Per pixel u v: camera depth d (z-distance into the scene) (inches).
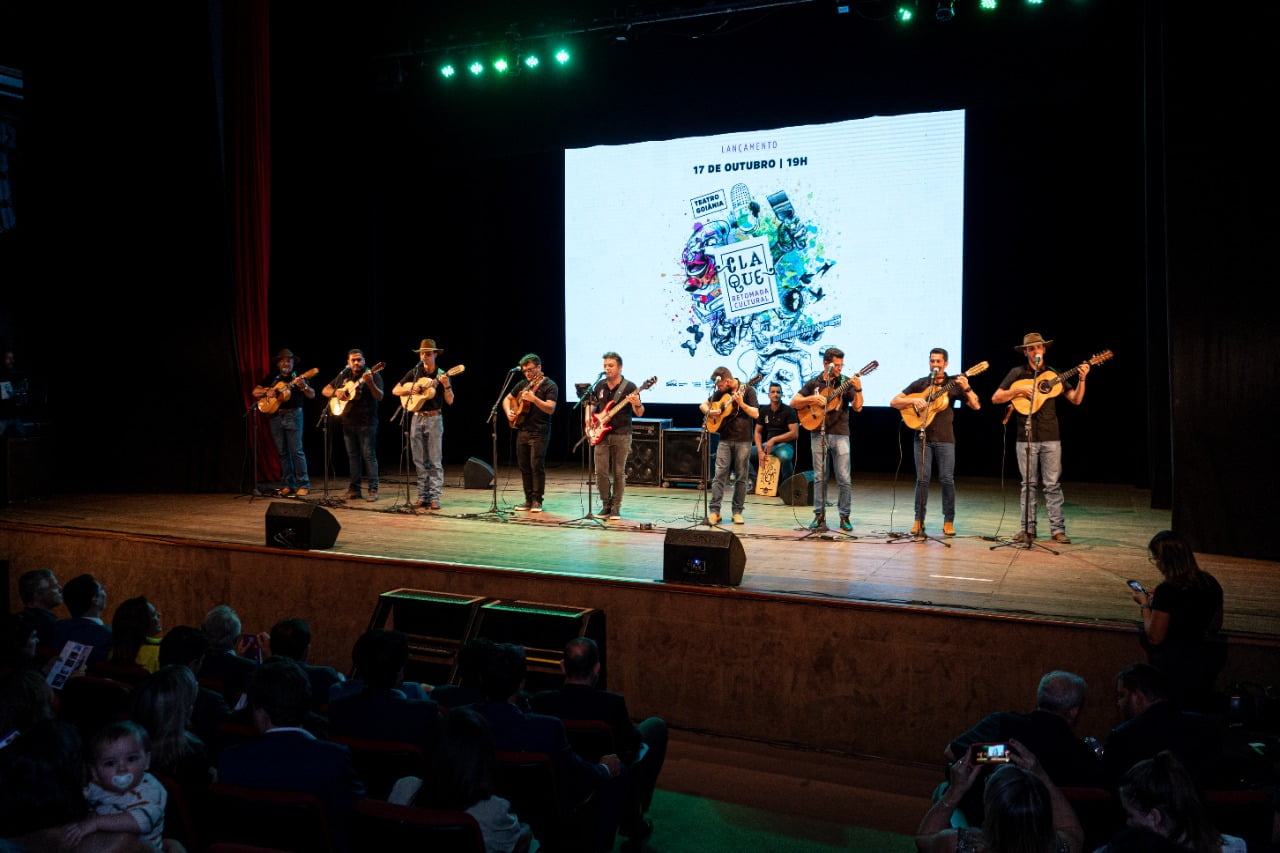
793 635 233.9
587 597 253.0
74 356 402.3
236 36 424.2
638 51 456.4
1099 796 132.3
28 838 101.0
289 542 287.4
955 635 219.9
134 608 183.0
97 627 201.3
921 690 223.3
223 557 293.9
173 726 131.2
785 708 235.8
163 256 396.5
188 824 129.4
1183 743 142.8
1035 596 232.8
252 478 394.9
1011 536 309.9
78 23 391.5
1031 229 430.6
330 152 501.4
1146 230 360.5
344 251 515.8
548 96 474.3
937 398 300.8
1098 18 382.3
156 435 401.7
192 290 395.5
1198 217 279.6
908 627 223.8
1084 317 427.5
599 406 339.9
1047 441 298.8
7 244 461.4
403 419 367.2
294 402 389.4
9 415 406.3
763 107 441.4
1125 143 414.9
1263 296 272.5
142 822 111.1
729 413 332.8
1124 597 231.8
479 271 530.0
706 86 448.8
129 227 397.1
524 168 519.8
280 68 476.1
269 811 118.6
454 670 237.0
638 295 474.0
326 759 126.3
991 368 441.1
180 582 300.4
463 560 274.2
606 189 475.8
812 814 199.5
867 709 228.4
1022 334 435.5
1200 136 279.7
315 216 503.2
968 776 120.7
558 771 143.5
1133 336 421.7
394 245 542.6
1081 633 209.6
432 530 322.0
